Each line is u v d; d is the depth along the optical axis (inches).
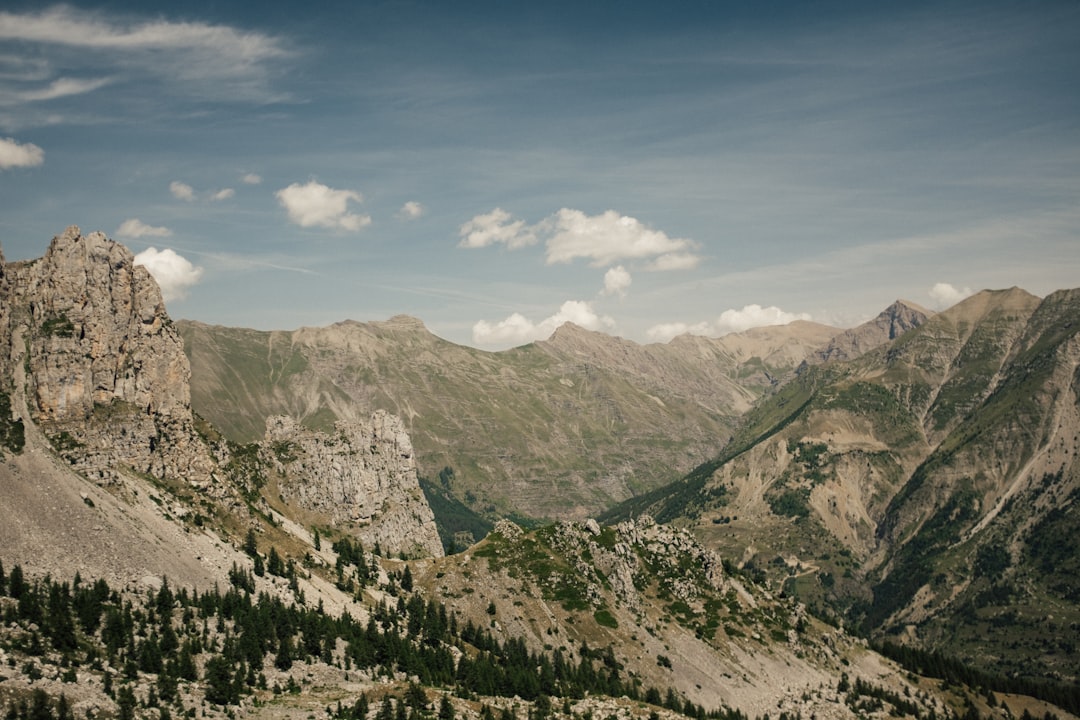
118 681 6486.2
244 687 7229.3
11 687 5807.1
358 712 7042.3
